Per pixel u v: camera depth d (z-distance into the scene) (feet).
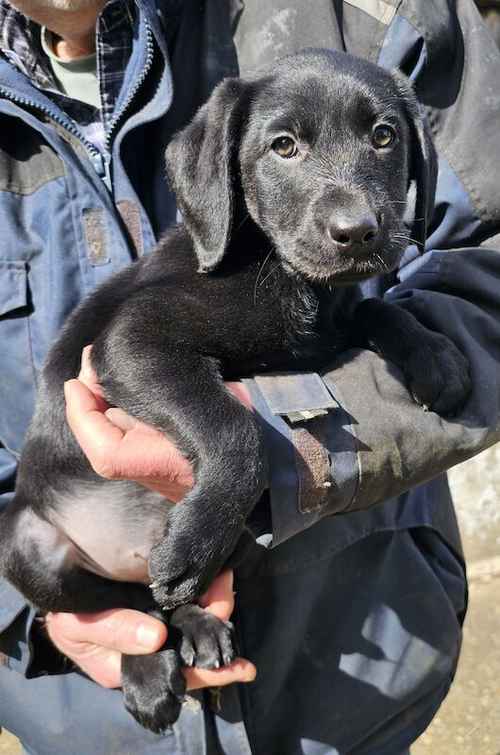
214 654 2.29
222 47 2.63
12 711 2.57
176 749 2.43
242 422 2.12
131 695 2.31
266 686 2.49
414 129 2.53
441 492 2.71
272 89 2.46
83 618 2.35
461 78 2.60
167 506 2.42
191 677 2.31
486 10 3.24
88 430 2.10
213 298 2.35
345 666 2.53
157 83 2.49
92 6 2.52
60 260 2.48
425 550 2.71
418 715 2.65
